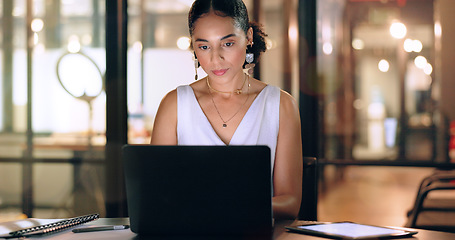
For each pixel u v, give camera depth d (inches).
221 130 85.1
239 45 79.1
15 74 193.2
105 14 133.9
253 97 86.4
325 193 267.0
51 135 184.9
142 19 254.5
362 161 149.8
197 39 78.4
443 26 207.6
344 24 330.0
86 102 178.9
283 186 82.0
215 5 77.5
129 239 57.2
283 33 188.9
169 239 56.9
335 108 315.9
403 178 346.6
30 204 184.9
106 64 134.7
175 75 244.1
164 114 87.0
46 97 186.4
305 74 132.6
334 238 56.1
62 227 63.1
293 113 86.0
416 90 437.7
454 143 231.0
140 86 237.8
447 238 57.1
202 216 56.9
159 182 57.0
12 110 194.1
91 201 172.2
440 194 199.8
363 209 236.7
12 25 192.7
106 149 137.0
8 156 191.0
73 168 175.0
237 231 57.0
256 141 84.0
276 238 56.6
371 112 621.0
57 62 185.3
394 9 352.2
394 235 56.8
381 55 565.6
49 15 189.6
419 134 393.1
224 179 56.0
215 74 80.0
